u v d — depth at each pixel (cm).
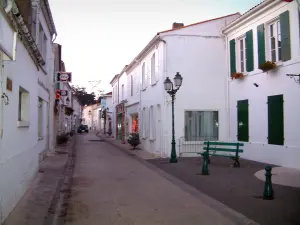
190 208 700
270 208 679
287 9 1169
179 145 1622
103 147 2441
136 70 2408
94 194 838
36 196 773
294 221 593
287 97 1166
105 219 622
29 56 839
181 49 1639
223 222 600
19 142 706
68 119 4028
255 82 1373
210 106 1648
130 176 1124
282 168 1145
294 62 1128
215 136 1666
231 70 1586
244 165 1275
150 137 1934
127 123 2819
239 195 800
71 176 1116
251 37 1401
